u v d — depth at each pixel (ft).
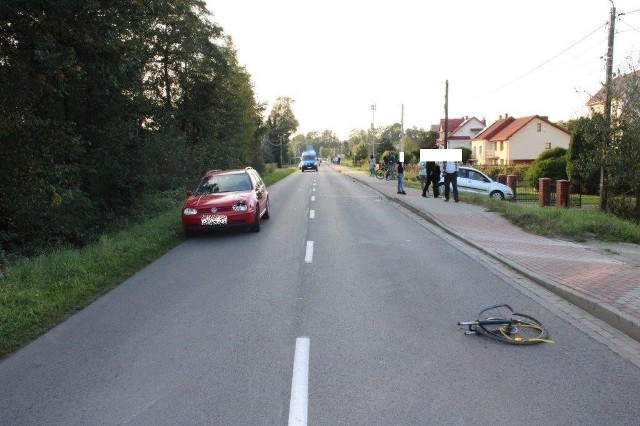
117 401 13.56
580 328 18.92
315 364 15.62
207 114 89.81
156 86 82.33
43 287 24.27
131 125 55.21
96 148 51.31
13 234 38.29
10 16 34.12
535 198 87.10
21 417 12.87
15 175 35.96
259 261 31.68
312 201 73.31
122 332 19.06
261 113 149.69
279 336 18.19
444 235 41.39
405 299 22.79
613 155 51.24
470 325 18.45
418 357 16.14
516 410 12.67
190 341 17.89
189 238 41.47
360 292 23.99
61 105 46.78
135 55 47.03
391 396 13.50
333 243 37.65
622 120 50.80
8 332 18.69
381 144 261.85
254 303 22.44
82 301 23.41
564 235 39.29
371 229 44.91
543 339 17.58
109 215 51.13
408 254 33.37
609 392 13.64
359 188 103.35
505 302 22.34
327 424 12.12
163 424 12.33
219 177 46.50
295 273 28.19
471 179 84.84
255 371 15.21
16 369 15.93
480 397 13.39
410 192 84.28
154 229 40.29
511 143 211.20
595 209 58.03
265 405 13.12
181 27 79.41
